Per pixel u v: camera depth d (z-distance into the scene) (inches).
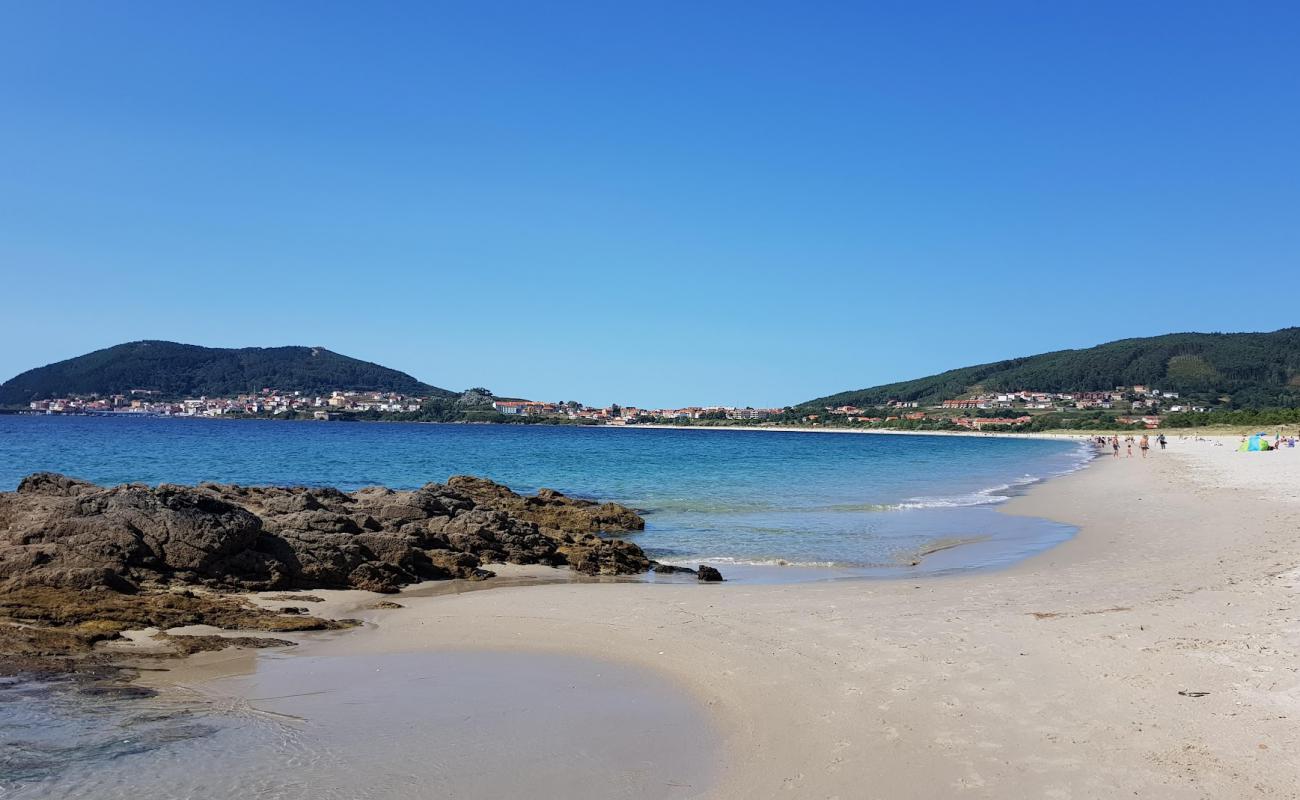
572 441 5191.9
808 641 511.5
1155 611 549.3
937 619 557.9
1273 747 328.8
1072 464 2994.6
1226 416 6220.5
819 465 2898.6
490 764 341.7
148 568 654.5
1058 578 737.6
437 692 433.7
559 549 938.7
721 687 435.5
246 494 1011.3
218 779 324.2
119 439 3818.9
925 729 361.4
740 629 549.0
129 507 687.1
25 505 766.5
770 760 341.7
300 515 800.3
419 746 359.9
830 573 839.1
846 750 345.4
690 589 720.3
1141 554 866.1
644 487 1927.9
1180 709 368.8
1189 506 1300.4
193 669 465.4
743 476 2300.7
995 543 1030.4
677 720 391.9
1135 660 436.8
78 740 358.3
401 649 519.2
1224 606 554.9
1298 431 4411.9
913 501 1584.6
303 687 439.2
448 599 676.1
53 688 423.2
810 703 401.4
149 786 316.5
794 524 1241.4
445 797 312.0
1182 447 3895.2
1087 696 389.7
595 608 627.2
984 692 402.3
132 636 520.7
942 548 1002.1
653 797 312.0
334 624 580.4
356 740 366.3
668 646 515.5
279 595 665.6
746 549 1007.6
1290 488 1529.3
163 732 370.6
